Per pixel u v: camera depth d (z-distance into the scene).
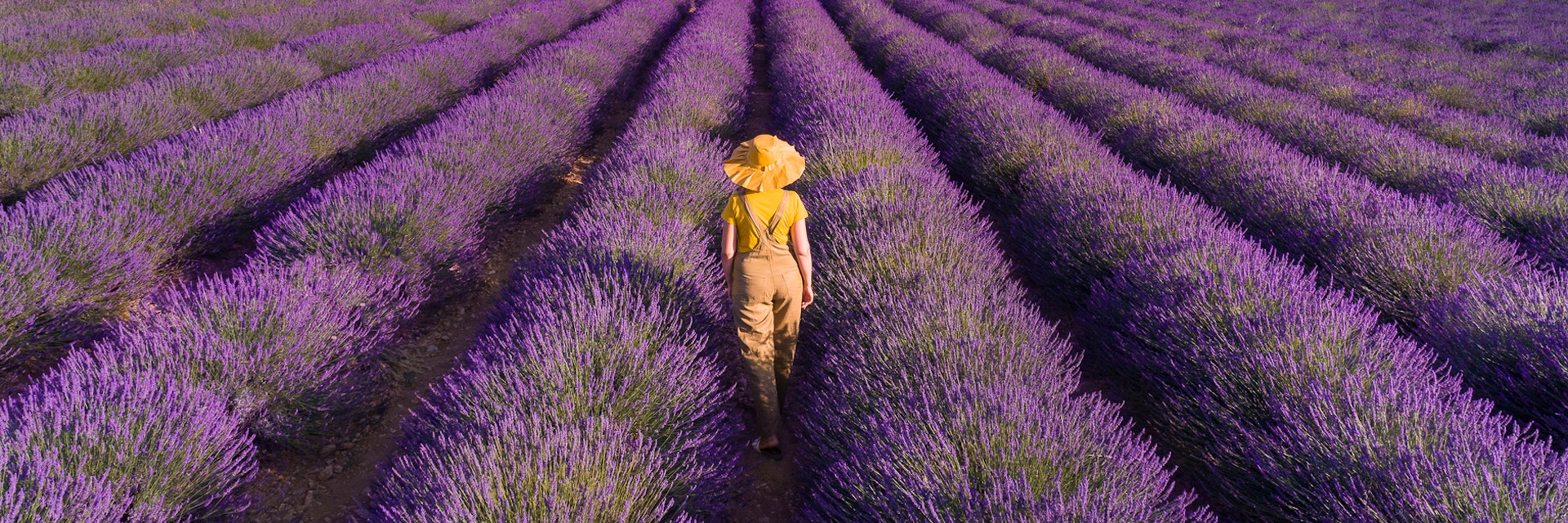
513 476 2.00
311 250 3.71
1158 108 6.85
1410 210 4.05
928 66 9.23
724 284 3.63
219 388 2.63
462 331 3.87
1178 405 2.69
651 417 2.50
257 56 8.58
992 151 5.80
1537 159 5.45
